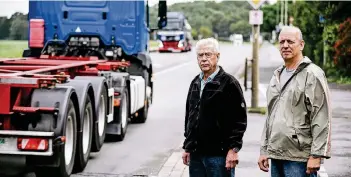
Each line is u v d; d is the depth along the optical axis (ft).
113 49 53.93
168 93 83.05
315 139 19.01
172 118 57.06
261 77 109.09
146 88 54.60
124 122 44.57
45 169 28.78
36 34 53.98
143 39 55.11
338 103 66.08
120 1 53.67
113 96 41.91
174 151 39.50
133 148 40.83
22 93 28.58
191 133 20.72
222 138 20.48
